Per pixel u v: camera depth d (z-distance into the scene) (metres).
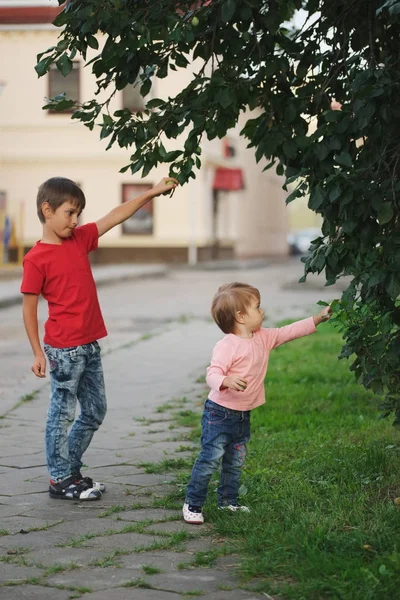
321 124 5.52
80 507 5.57
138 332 16.38
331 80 5.65
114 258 40.22
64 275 5.75
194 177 5.62
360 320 4.88
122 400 9.62
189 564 4.41
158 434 7.88
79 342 5.78
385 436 7.10
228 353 5.19
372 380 4.99
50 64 5.04
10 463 6.82
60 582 4.21
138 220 40.12
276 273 36.31
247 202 50.53
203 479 5.18
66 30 4.98
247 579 4.19
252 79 5.61
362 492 5.53
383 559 4.27
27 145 39.19
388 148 5.12
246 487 5.73
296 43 5.73
